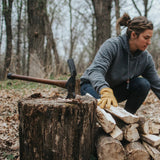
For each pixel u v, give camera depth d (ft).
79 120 5.62
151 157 6.38
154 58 51.90
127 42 7.93
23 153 5.90
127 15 8.06
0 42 47.65
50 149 5.61
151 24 7.27
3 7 38.68
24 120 5.67
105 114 6.32
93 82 7.12
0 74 32.58
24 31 57.21
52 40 44.96
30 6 31.45
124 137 6.45
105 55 7.69
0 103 14.94
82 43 65.16
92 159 6.15
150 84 9.14
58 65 29.81
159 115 12.46
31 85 24.29
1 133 9.61
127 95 9.34
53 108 5.45
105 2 30.45
